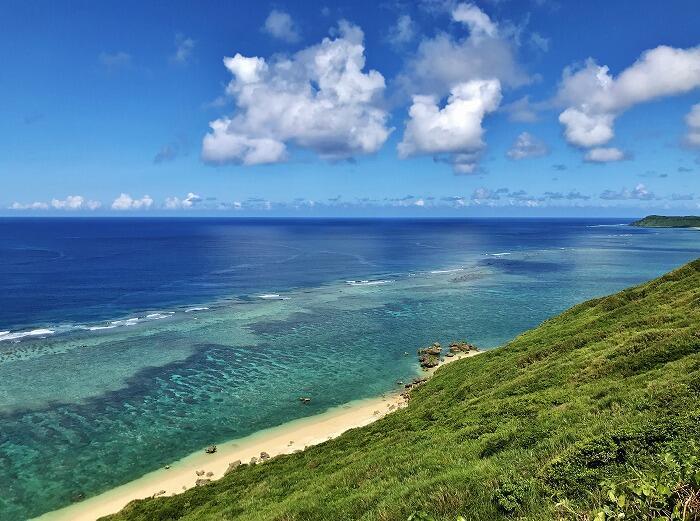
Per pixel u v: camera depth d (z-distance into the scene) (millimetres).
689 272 46188
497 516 11859
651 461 11797
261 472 30656
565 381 27281
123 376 53406
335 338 68375
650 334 28719
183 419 43594
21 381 51469
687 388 17312
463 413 27781
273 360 59219
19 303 89688
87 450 38156
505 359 40875
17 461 36406
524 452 16672
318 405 46781
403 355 61156
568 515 10141
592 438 14211
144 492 32688
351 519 15703
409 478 17609
